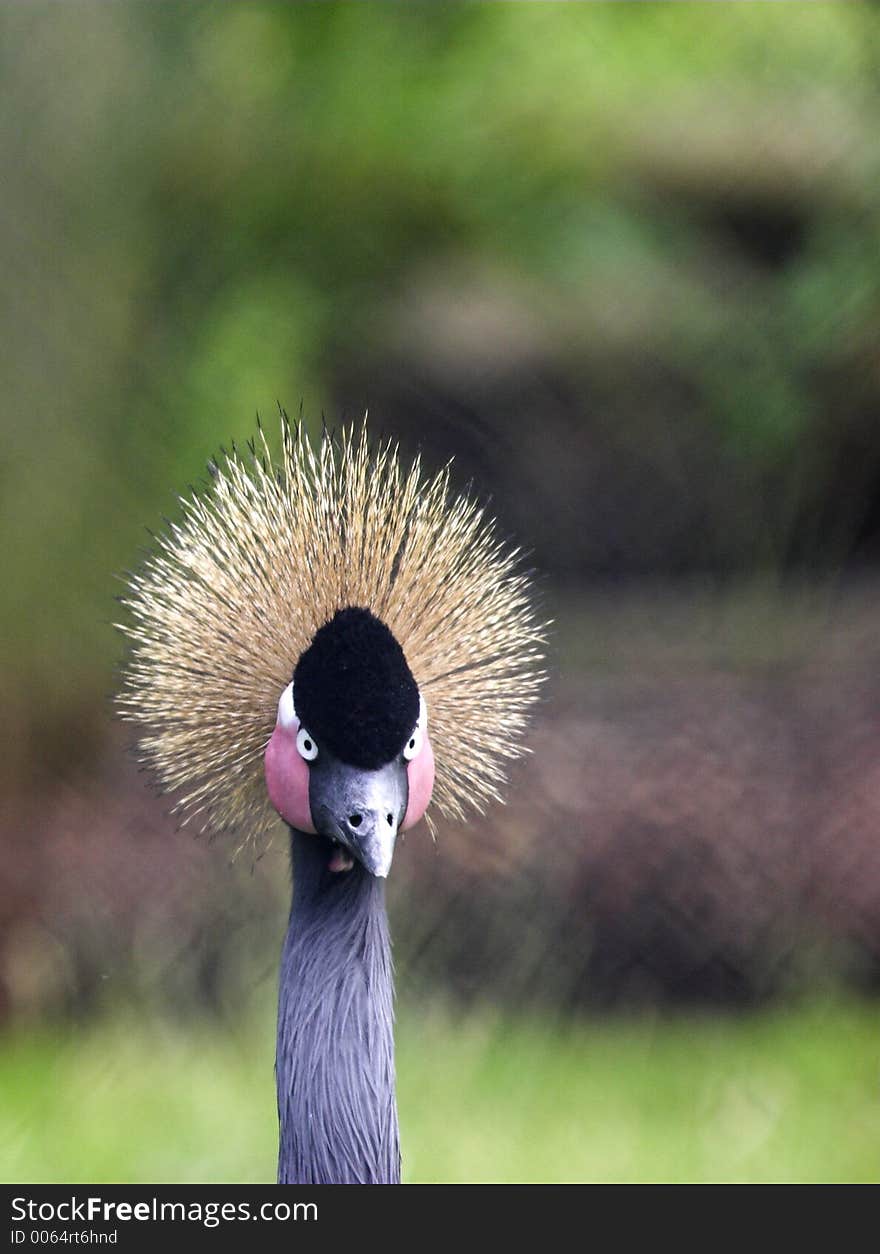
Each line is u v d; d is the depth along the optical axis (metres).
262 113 15.07
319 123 15.46
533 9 16.11
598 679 13.47
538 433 18.83
